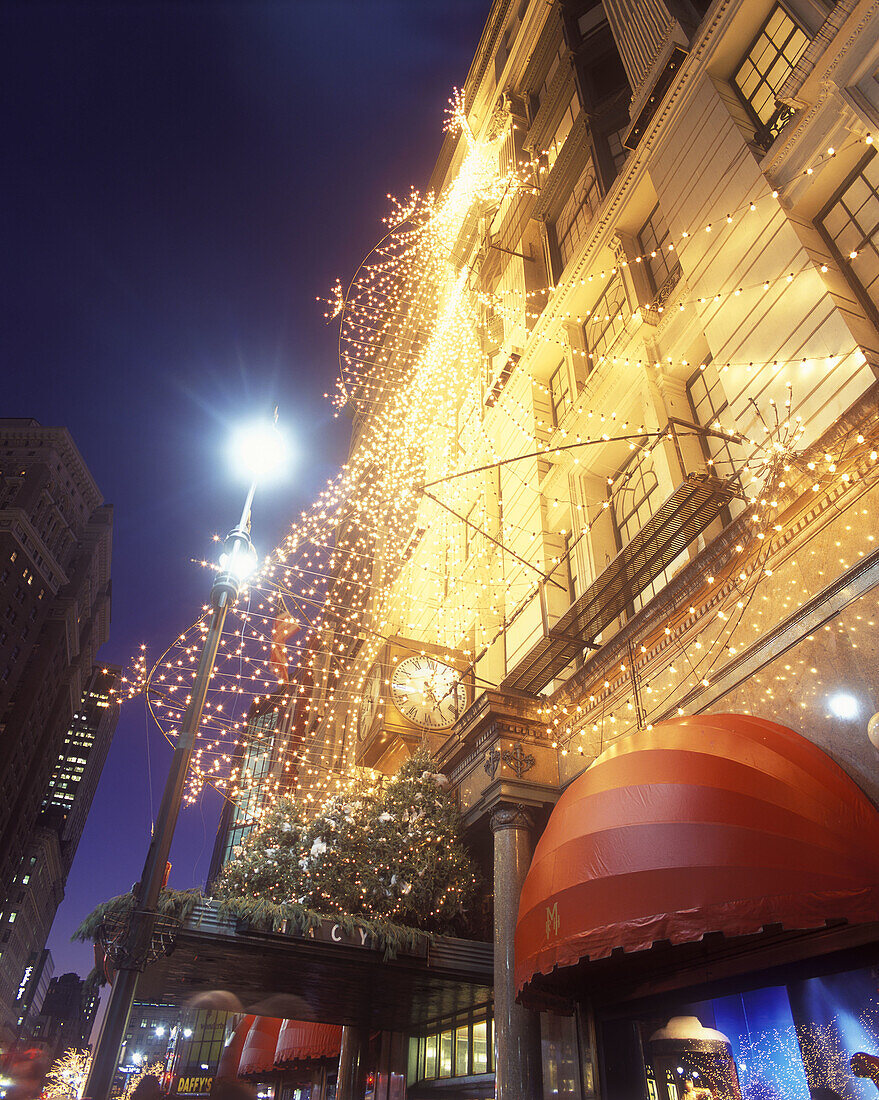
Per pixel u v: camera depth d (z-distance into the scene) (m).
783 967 7.50
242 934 10.21
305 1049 18.86
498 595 17.52
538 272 22.48
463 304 26.61
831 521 8.07
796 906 5.95
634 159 15.62
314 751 26.48
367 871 11.80
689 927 6.41
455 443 23.44
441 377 26.94
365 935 10.79
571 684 12.16
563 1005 9.84
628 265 15.78
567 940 7.42
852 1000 6.91
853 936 6.70
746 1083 7.90
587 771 8.81
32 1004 145.62
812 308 9.50
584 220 20.64
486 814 12.13
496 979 10.33
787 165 10.73
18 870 115.62
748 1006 8.14
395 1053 16.45
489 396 21.56
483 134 29.06
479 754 12.84
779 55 11.99
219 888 11.69
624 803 7.69
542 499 16.78
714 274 11.74
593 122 20.50
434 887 11.97
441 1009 14.12
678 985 8.59
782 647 8.34
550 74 26.23
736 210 11.53
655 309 14.48
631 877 7.02
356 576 34.91
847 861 5.95
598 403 15.59
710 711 9.20
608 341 16.72
